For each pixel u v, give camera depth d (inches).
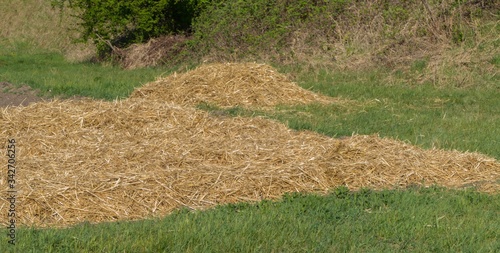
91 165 315.3
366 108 503.5
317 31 698.8
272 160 327.0
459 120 457.4
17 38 1017.5
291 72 645.3
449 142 394.0
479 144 390.0
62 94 546.9
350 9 703.1
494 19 674.8
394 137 405.7
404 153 346.3
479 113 489.7
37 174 300.8
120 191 285.6
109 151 336.8
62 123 387.9
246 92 525.7
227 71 544.4
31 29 1031.0
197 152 334.0
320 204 284.0
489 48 629.9
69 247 229.1
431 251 238.4
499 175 333.7
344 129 426.6
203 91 529.0
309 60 658.2
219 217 263.0
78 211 272.5
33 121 388.5
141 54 771.4
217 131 387.9
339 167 324.5
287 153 336.2
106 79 646.5
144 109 412.5
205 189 294.4
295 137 378.0
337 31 693.9
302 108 502.3
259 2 753.6
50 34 1005.8
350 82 601.9
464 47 635.5
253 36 726.5
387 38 661.3
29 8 1080.2
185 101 518.9
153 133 376.8
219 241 235.9
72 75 681.0
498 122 454.0
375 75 617.9
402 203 286.4
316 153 338.3
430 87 578.9
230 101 518.9
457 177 329.4
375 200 289.6
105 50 831.1
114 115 399.2
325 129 423.2
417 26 664.4
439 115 479.8
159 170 307.6
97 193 282.5
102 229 247.6
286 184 305.3
